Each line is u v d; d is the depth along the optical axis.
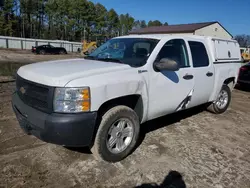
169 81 3.74
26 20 77.31
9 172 2.85
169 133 4.37
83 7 81.56
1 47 42.50
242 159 3.58
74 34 83.56
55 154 3.33
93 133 2.87
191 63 4.27
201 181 2.95
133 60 3.55
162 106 3.75
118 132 3.20
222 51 5.23
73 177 2.85
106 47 4.33
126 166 3.17
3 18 66.81
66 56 30.14
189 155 3.58
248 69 9.62
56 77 2.74
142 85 3.31
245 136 4.53
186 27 42.19
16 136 3.79
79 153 3.39
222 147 3.94
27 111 2.88
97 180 2.83
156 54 3.60
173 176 3.01
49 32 82.19
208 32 41.22
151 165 3.23
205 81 4.62
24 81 3.04
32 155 3.26
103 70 3.05
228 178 3.05
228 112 6.14
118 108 3.12
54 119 2.62
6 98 6.01
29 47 46.44
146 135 4.21
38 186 2.65
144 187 2.77
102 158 3.11
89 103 2.72
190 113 5.75
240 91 9.84
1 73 10.77
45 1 80.81
